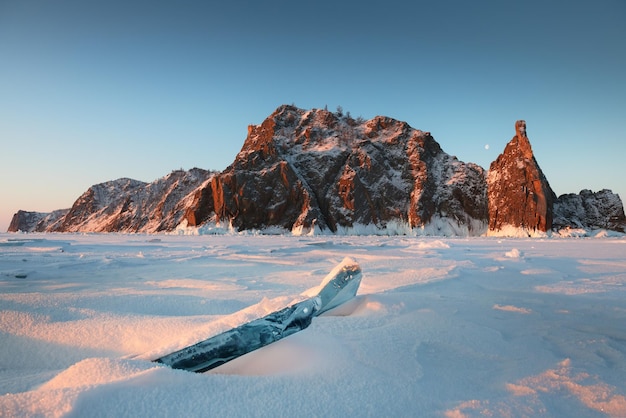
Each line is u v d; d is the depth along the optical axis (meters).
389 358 2.80
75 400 1.70
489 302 5.14
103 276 8.61
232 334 2.71
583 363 2.90
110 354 3.26
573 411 2.13
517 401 2.21
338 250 17.75
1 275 8.46
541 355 3.06
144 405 1.81
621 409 2.14
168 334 3.61
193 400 1.93
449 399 2.24
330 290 4.09
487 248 20.31
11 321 3.91
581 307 4.99
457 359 2.94
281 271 9.69
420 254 15.00
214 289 6.77
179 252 16.30
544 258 13.40
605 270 9.59
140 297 5.25
